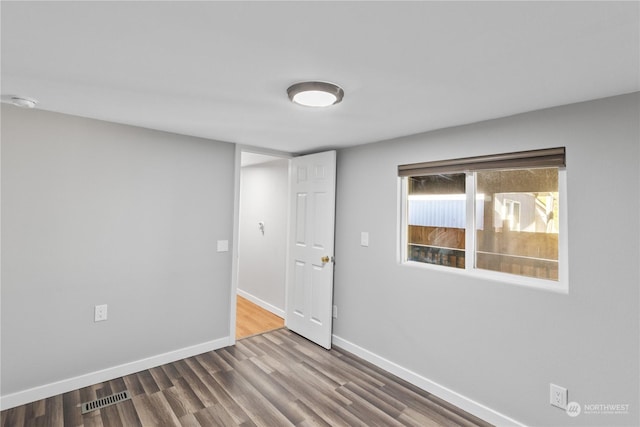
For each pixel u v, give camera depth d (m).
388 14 1.03
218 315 3.11
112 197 2.49
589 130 1.77
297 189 3.59
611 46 1.21
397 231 2.73
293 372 2.71
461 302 2.30
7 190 2.09
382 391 2.47
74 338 2.35
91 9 1.03
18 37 1.21
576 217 1.81
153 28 1.14
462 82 1.57
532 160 1.98
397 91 1.69
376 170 2.91
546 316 1.91
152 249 2.69
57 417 2.05
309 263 3.42
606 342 1.71
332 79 1.55
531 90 1.65
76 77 1.59
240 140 2.99
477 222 2.35
